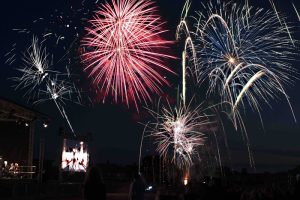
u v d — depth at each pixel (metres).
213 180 15.13
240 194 15.11
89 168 10.84
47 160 42.38
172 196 19.52
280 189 13.19
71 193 38.00
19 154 36.41
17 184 29.22
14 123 36.47
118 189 47.56
